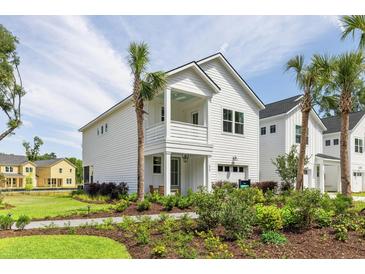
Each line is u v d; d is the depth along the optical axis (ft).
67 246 19.75
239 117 60.54
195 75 50.42
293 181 56.08
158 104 55.21
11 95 69.10
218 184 51.67
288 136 70.08
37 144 213.87
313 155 75.87
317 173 79.71
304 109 48.37
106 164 67.26
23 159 168.66
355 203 39.09
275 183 60.23
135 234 22.26
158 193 44.21
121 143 60.08
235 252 17.99
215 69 57.82
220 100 57.57
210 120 54.90
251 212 22.24
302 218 23.18
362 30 31.27
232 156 58.13
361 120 92.89
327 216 23.89
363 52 35.24
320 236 21.29
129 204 37.78
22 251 18.67
